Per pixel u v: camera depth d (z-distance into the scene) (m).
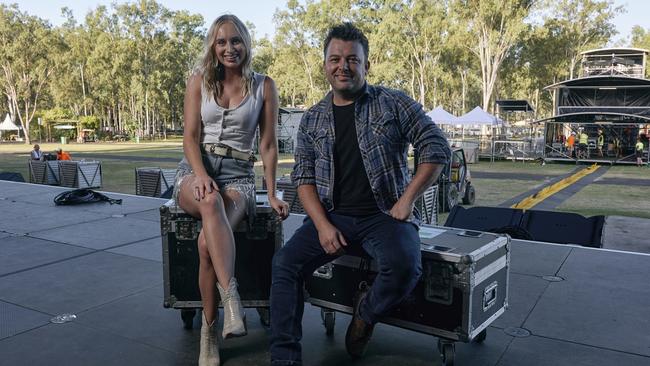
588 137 29.27
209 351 2.52
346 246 2.47
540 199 13.60
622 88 27.70
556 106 29.12
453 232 2.80
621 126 28.77
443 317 2.44
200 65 2.62
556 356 2.62
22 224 5.88
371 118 2.46
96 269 4.16
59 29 65.62
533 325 3.00
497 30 41.53
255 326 3.06
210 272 2.46
